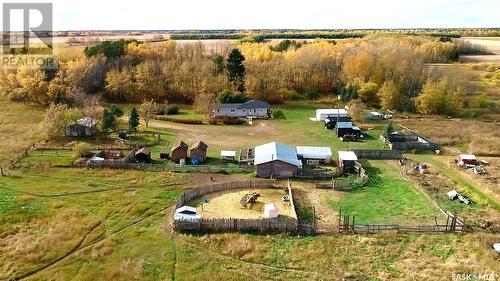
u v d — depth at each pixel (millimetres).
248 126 95250
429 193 59188
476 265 42469
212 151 76375
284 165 64188
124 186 60750
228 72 124062
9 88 113000
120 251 45094
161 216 52594
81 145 72188
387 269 42219
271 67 132875
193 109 112438
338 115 92938
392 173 67500
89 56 131875
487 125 96750
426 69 125625
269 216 51312
